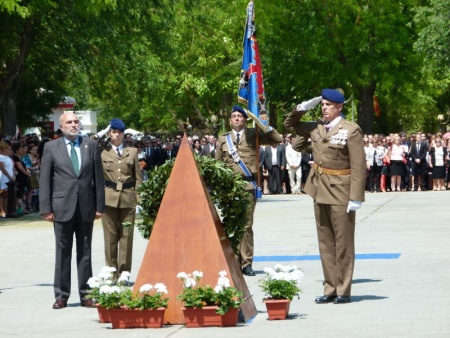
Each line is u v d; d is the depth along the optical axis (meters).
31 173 27.91
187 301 9.86
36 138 32.25
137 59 34.41
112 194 13.23
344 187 11.20
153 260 10.21
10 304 12.04
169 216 10.29
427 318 10.03
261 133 14.48
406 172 36.91
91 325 10.29
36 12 27.97
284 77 48.91
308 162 36.66
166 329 9.84
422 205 27.95
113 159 13.30
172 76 36.94
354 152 11.15
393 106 56.62
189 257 10.16
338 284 11.31
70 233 11.70
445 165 36.78
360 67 46.38
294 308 10.96
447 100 64.06
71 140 11.81
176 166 10.41
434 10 39.62
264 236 19.66
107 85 36.53
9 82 31.58
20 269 15.53
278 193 37.00
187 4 40.25
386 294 11.81
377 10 45.72
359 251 16.48
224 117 62.91
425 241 17.86
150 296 9.95
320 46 46.31
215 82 56.38
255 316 10.50
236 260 10.59
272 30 47.06
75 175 11.67
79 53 33.53
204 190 10.36
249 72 14.91
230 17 50.50
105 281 10.33
